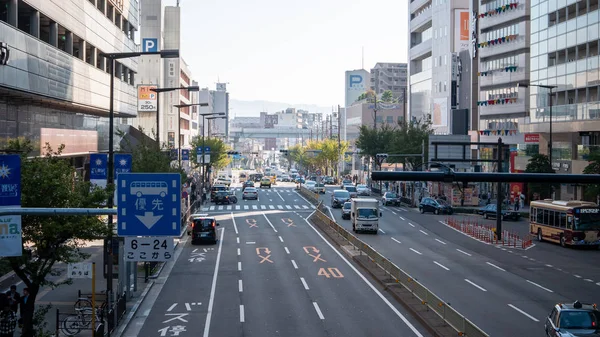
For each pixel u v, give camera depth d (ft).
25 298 81.66
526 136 259.19
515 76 303.27
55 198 76.54
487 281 115.65
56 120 174.09
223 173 636.48
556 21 243.40
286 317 90.53
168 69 433.89
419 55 435.12
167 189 59.06
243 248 159.84
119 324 86.17
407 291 104.63
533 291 107.04
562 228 161.38
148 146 161.89
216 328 84.58
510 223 217.36
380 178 49.98
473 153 340.39
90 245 154.30
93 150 202.49
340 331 82.94
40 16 146.72
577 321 71.61
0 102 135.13
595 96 218.79
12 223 57.16
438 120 386.52
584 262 138.72
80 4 174.91
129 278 101.71
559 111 238.48
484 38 329.52
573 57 232.12
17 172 57.93
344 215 227.40
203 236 165.17
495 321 86.28
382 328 84.48
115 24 223.92
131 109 242.17
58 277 115.65
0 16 129.70
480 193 307.99
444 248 158.51
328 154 515.09
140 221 58.95
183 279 119.85
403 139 310.86
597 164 177.78
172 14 447.83
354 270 128.67
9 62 121.70
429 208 250.37
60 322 82.53
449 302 97.66
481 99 331.57
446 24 375.45
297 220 227.20
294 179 523.29
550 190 223.10
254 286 112.88
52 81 148.46
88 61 191.93
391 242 168.55
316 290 109.40
